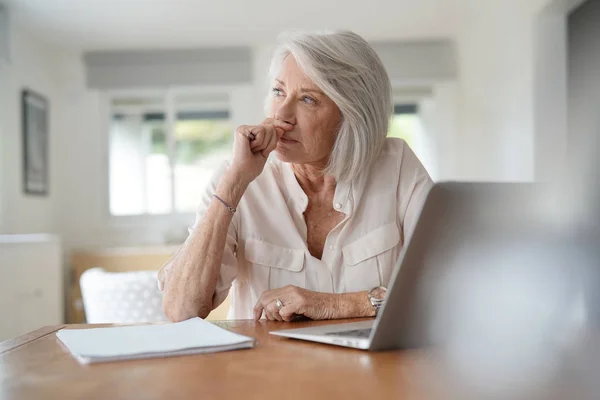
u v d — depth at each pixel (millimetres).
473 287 793
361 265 1490
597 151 768
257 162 1326
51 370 759
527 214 768
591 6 3307
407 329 826
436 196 720
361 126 1438
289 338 962
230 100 5805
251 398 628
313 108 1421
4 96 4562
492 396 625
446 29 5379
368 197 1526
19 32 4832
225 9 4691
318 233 1528
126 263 4965
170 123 5793
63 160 5695
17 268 3641
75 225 5684
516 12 3965
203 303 1251
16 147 4711
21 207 4785
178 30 5145
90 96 5734
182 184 5793
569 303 812
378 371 731
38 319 3918
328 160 1466
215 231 1265
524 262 787
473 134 5234
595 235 795
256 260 1461
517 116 3998
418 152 5852
